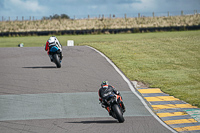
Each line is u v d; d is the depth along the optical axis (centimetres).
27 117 4231
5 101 5034
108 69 7488
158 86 6188
